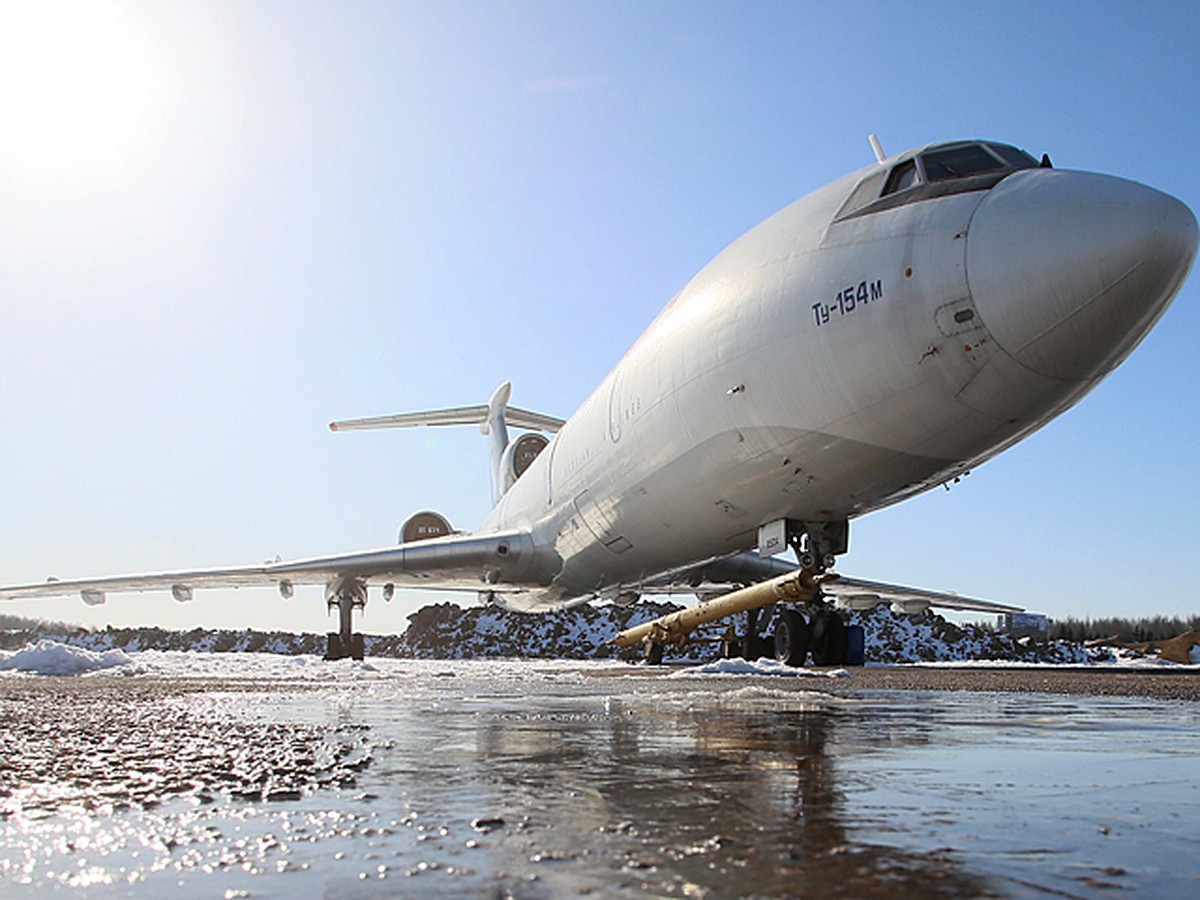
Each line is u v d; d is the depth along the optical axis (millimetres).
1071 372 10234
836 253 11703
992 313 10062
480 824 2572
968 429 11172
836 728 5316
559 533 20391
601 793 3072
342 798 2984
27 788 3184
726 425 13312
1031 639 42594
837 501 13336
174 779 3357
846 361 11391
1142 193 9742
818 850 2273
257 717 5938
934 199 11102
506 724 5434
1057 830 2531
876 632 42031
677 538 16547
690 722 5609
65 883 2004
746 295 12945
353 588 22094
